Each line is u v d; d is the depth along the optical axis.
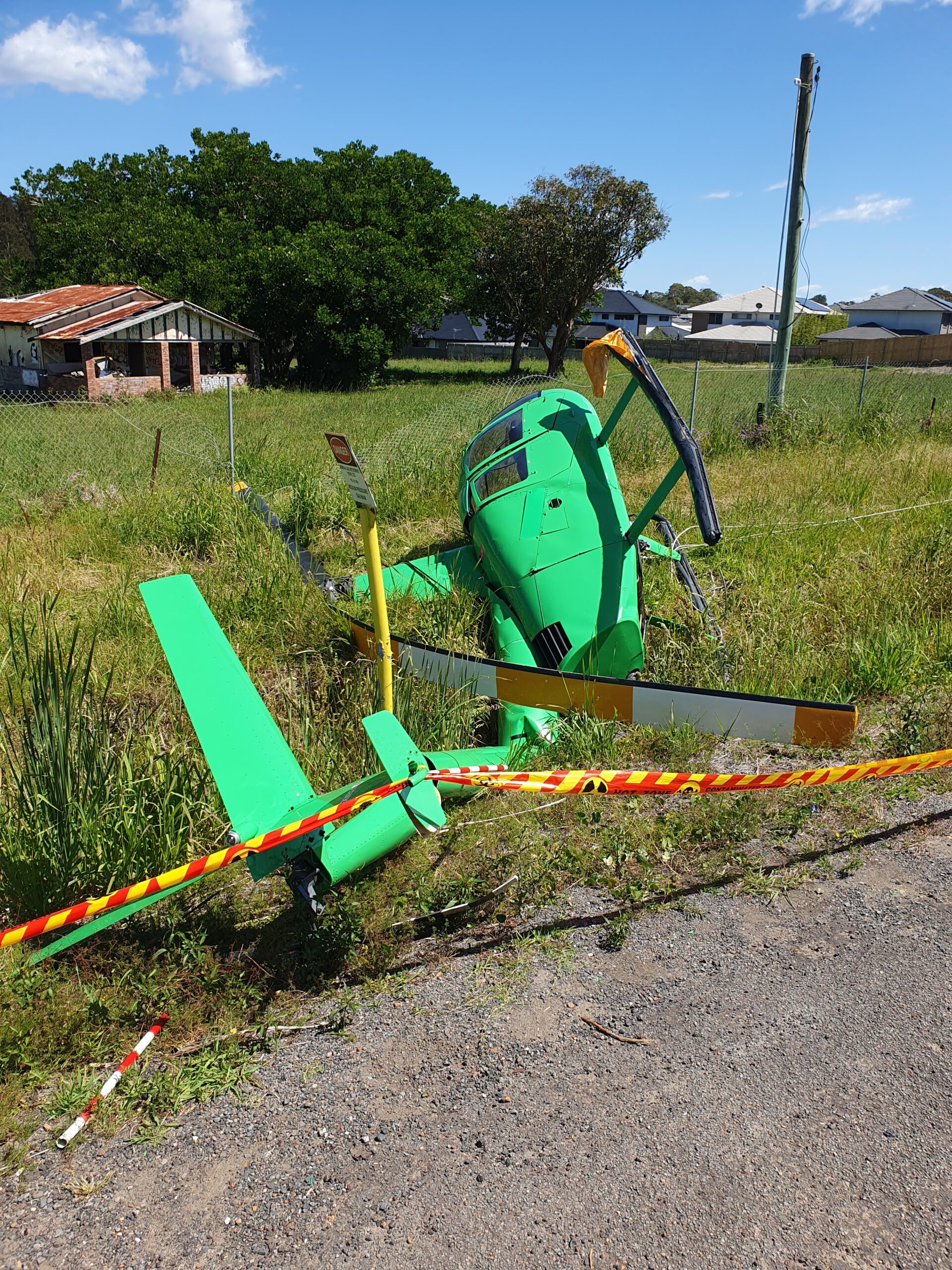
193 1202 2.40
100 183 37.78
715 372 33.38
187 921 3.46
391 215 34.53
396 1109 2.69
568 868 3.86
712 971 3.27
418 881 3.72
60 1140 2.56
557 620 4.93
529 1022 3.03
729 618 6.39
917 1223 2.32
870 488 10.24
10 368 24.80
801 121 13.49
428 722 4.72
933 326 74.25
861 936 3.44
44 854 3.51
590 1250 2.25
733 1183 2.43
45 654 4.24
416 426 13.77
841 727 3.42
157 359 26.77
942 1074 2.80
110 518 8.38
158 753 4.22
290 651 5.73
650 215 35.34
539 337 39.97
